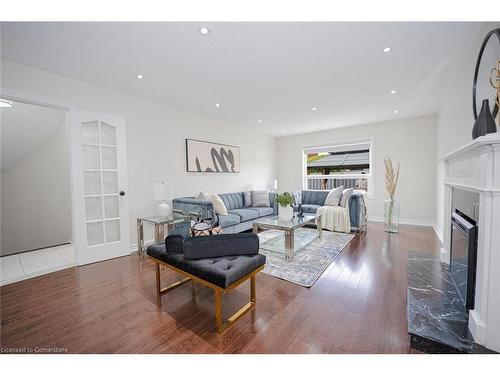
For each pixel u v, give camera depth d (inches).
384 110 161.8
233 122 196.2
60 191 156.6
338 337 56.4
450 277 84.7
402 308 68.3
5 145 136.3
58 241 161.2
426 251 118.6
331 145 225.8
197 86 115.5
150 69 96.8
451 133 117.3
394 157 192.5
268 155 250.8
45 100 96.9
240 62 91.3
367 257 111.4
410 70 100.8
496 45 63.5
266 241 138.9
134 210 129.7
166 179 147.1
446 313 62.3
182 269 67.7
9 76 88.3
